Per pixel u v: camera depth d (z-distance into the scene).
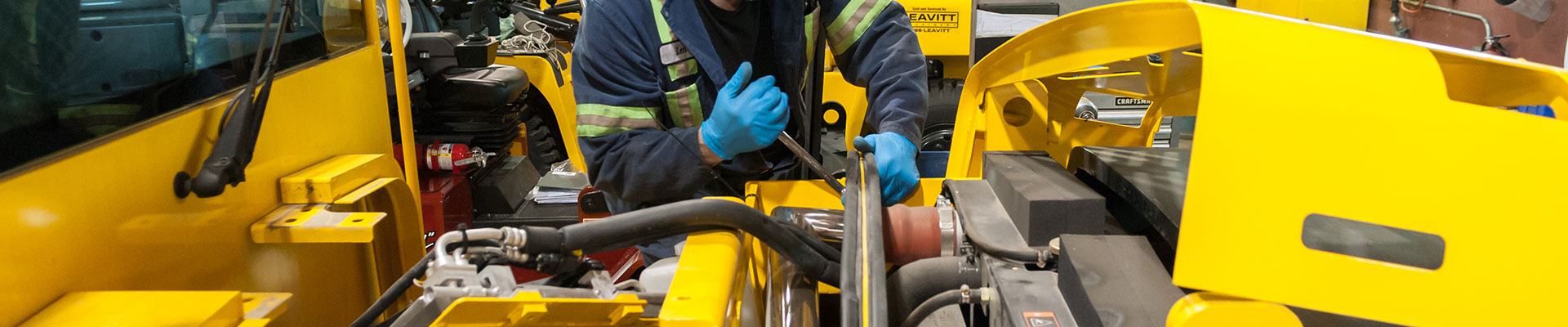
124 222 1.06
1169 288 1.00
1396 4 3.98
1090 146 1.66
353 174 1.49
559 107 3.71
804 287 1.46
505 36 4.32
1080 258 1.08
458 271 0.99
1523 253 0.84
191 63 1.25
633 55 1.69
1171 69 1.72
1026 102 1.85
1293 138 0.84
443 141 3.07
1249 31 0.90
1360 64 0.86
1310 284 0.85
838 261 1.43
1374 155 0.84
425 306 0.97
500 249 1.06
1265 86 0.85
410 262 1.69
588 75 1.72
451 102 3.06
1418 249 0.98
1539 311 0.85
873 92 1.89
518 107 3.46
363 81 1.76
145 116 1.13
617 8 1.67
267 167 1.35
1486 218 0.84
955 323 1.43
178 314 0.93
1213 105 0.85
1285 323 0.85
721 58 1.73
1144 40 1.34
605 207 2.87
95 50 1.04
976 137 1.90
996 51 1.73
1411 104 0.84
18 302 0.89
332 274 1.57
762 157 1.80
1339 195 0.84
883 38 1.91
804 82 1.88
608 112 1.69
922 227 1.46
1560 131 0.83
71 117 1.00
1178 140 2.42
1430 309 0.85
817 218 1.60
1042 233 1.24
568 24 4.03
